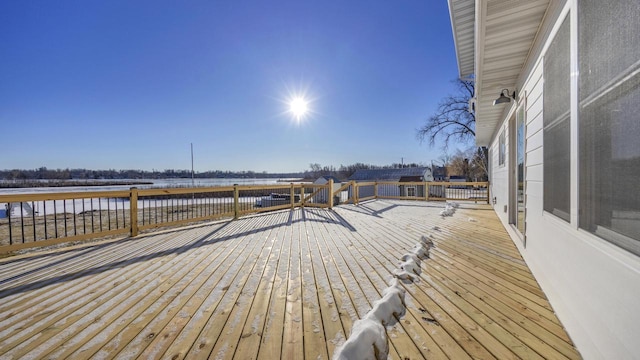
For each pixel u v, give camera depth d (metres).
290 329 1.62
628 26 0.95
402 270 2.58
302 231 4.79
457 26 4.02
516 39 2.50
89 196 3.96
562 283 1.69
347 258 3.12
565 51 1.65
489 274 2.56
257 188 6.89
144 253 3.41
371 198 11.55
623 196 1.01
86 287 2.32
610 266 1.12
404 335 1.55
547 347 1.43
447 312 1.82
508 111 4.52
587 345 1.31
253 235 4.47
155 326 1.68
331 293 2.14
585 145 1.35
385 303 1.82
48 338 1.56
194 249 3.58
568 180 1.60
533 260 2.54
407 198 11.21
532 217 2.59
